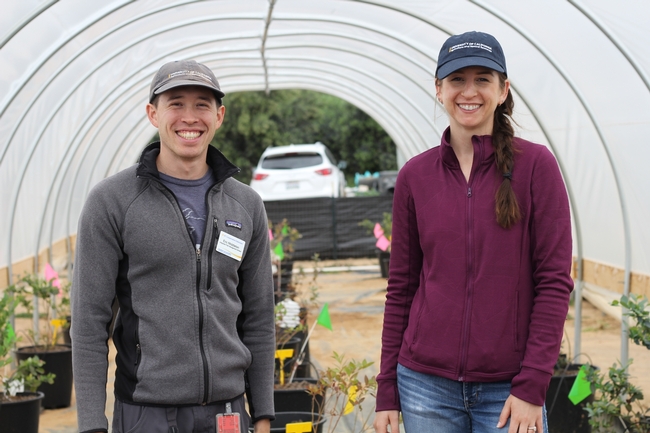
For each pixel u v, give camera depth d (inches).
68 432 217.9
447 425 99.9
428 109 396.8
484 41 98.3
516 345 96.1
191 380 94.7
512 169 97.1
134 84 349.1
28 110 252.2
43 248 362.3
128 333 96.1
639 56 201.5
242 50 347.9
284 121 1122.7
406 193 104.7
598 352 287.4
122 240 96.1
